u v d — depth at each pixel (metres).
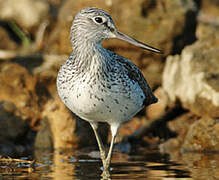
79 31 11.09
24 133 15.54
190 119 16.12
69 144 14.94
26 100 16.84
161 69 18.03
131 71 11.79
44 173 11.06
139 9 18.11
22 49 20.77
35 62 18.05
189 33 18.67
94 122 12.26
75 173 11.12
